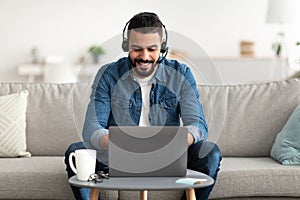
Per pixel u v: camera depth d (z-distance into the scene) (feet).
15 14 24.63
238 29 24.56
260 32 24.49
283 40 23.07
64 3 24.62
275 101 10.06
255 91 10.27
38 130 10.18
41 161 9.35
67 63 24.67
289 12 20.15
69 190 8.38
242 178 8.37
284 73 23.04
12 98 10.15
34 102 10.34
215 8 24.50
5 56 24.70
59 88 10.53
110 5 24.56
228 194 8.39
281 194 8.43
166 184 6.35
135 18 6.51
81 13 24.64
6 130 9.88
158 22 6.51
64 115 10.21
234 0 24.48
